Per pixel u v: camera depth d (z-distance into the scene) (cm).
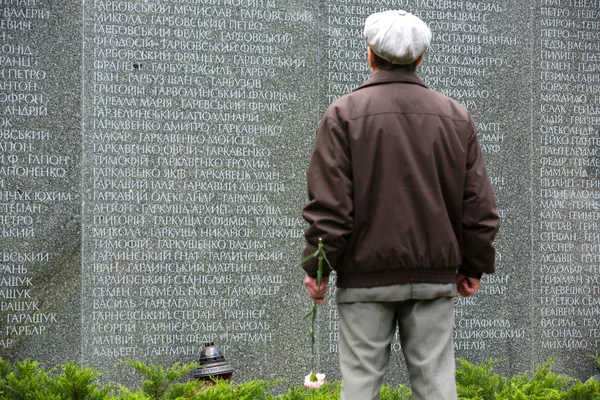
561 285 650
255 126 601
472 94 645
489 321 635
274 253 598
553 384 518
